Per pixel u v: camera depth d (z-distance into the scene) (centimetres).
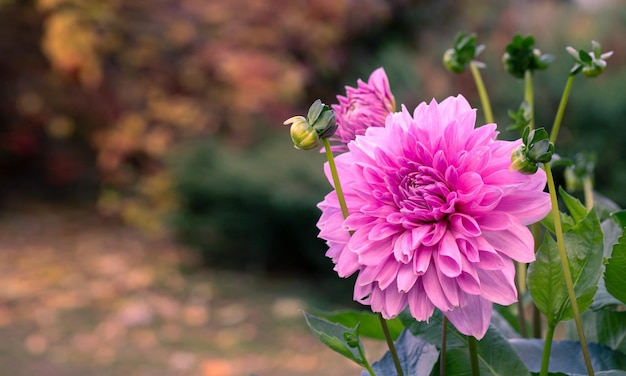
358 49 539
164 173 499
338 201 64
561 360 78
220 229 441
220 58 474
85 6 486
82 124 558
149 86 510
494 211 60
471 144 61
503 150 61
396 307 61
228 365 327
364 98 75
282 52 490
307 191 419
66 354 338
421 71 434
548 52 405
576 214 77
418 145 61
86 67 491
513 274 58
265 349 346
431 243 59
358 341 65
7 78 576
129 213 516
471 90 409
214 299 407
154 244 500
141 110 523
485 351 73
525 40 86
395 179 62
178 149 464
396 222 60
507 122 384
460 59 94
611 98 378
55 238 514
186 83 502
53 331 362
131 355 338
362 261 60
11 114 590
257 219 435
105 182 565
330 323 69
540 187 60
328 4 492
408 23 554
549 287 65
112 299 404
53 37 484
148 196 519
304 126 62
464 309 60
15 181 629
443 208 59
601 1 460
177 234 468
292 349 347
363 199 63
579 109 385
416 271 59
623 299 68
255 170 425
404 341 78
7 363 326
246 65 464
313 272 450
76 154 612
